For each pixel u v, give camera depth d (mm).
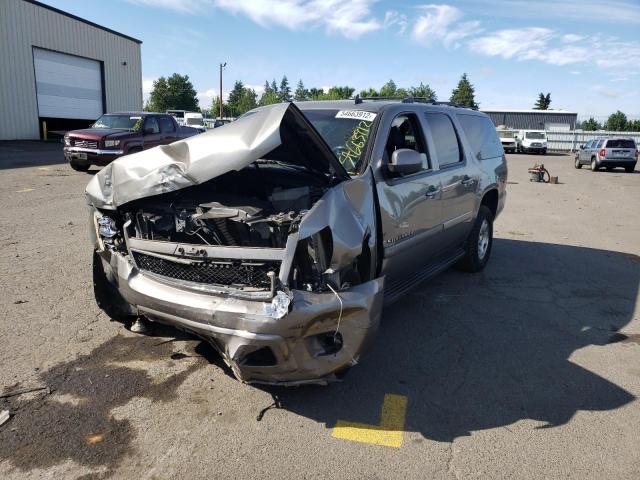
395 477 2711
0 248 6508
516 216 11102
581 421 3271
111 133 14492
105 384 3500
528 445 3012
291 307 2852
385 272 4090
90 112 31031
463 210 5547
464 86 81500
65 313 4586
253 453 2865
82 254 6344
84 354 3887
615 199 14539
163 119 16438
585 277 6418
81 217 8516
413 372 3846
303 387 3562
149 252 3396
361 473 2730
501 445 3002
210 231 3344
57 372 3625
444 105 5762
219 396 3414
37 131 27469
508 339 4484
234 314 2926
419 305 5238
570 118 64625
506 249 7852
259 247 3047
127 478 2648
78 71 29797
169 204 3617
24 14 26016
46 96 27906
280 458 2828
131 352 3949
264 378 3023
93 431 3010
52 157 18938
